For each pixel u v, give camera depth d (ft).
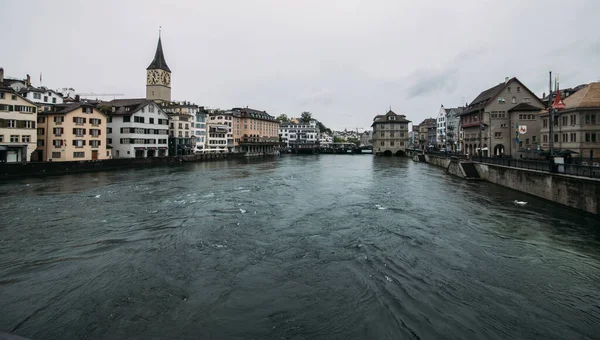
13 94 159.74
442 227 63.93
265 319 32.83
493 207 81.15
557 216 70.90
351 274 42.42
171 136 281.54
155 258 48.88
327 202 90.38
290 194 104.58
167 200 93.97
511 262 46.34
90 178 148.97
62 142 183.42
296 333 30.60
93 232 62.54
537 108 174.81
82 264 47.14
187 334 30.60
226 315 33.58
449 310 34.09
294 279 41.27
